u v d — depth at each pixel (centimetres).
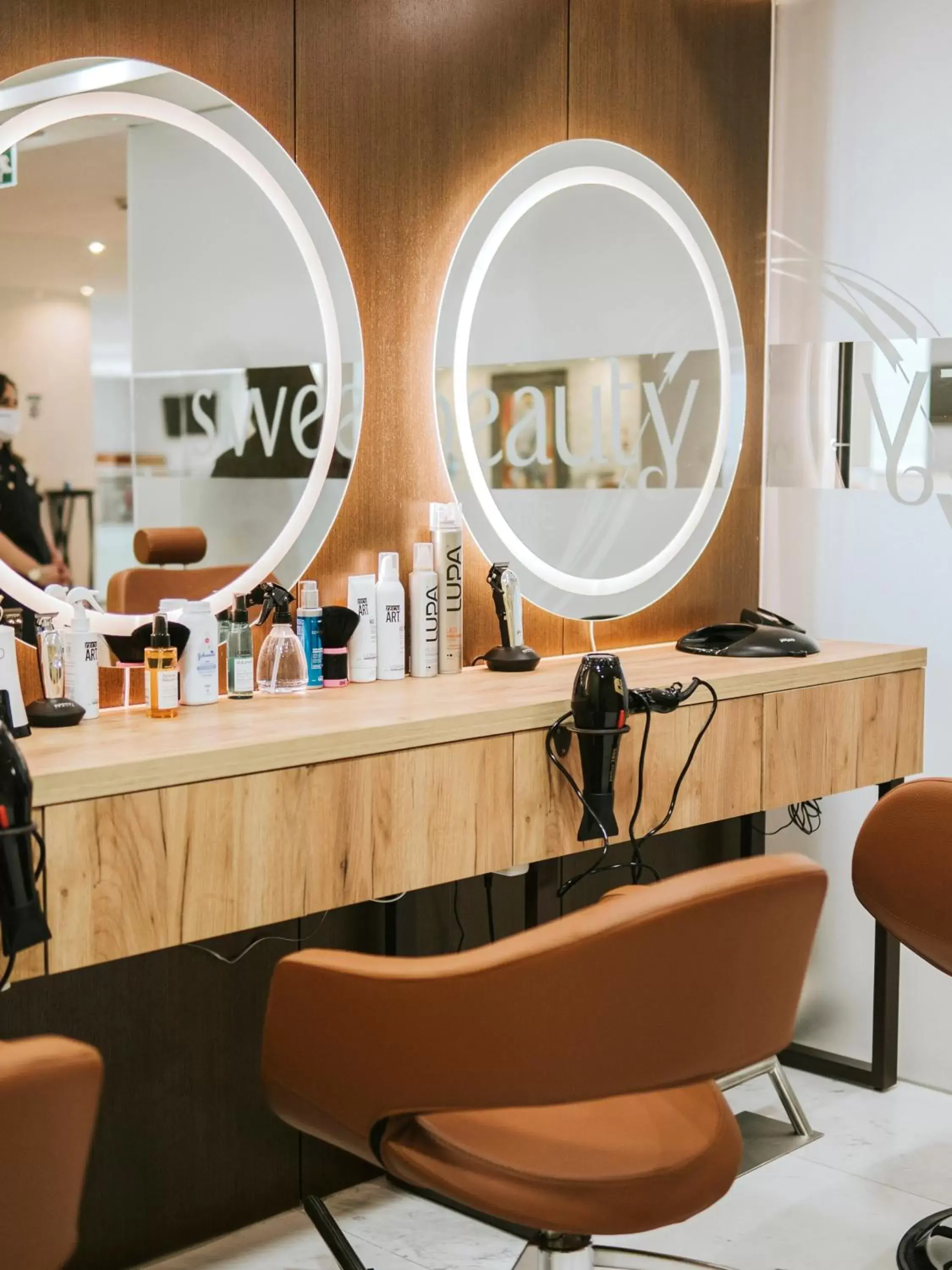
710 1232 246
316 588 236
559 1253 173
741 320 322
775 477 329
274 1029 155
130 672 216
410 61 251
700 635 295
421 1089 142
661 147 300
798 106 318
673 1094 167
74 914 164
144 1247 232
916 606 306
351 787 192
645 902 133
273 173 232
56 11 203
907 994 313
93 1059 109
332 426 244
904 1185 263
